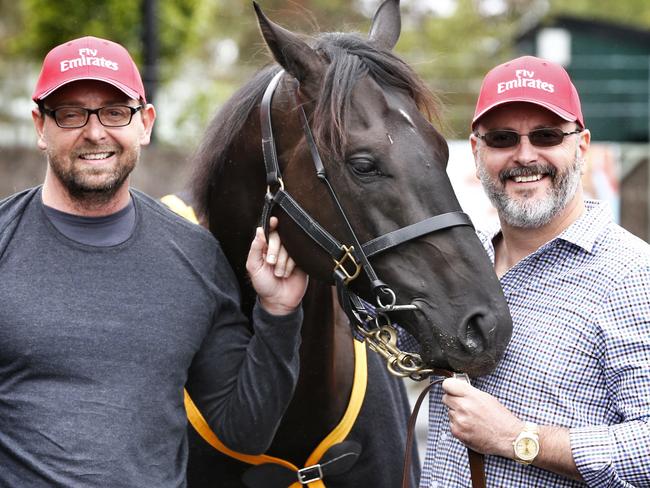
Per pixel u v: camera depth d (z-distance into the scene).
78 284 2.41
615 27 14.83
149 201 2.63
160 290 2.47
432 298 2.36
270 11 3.36
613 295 2.40
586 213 2.57
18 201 2.52
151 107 2.66
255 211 2.74
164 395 2.43
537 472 2.44
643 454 2.28
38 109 2.50
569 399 2.41
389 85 2.53
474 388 2.39
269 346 2.58
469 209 6.94
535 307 2.50
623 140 13.15
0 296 2.35
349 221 2.45
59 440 2.29
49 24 9.72
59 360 2.34
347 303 2.51
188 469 2.85
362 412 3.01
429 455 2.72
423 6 17.50
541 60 2.64
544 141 2.56
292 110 2.57
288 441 2.89
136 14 9.65
